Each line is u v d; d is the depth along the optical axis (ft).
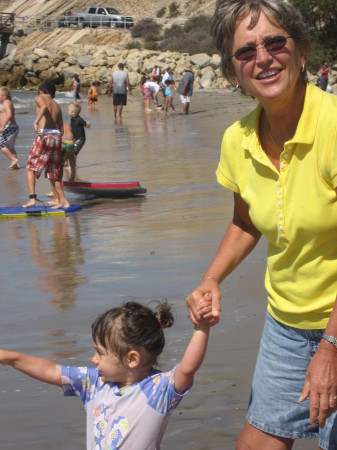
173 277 27.84
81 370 12.17
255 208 12.47
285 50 11.73
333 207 11.62
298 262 12.09
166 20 245.86
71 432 15.96
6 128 61.82
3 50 247.09
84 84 208.23
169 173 57.00
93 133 91.66
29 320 23.50
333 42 160.15
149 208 43.14
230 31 12.01
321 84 144.97
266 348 12.72
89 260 31.22
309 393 11.35
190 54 215.72
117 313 11.60
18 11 290.15
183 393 11.71
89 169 60.90
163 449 15.05
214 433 15.65
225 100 145.28
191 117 111.65
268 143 12.36
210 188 49.11
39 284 27.78
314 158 11.59
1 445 15.42
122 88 113.39
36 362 12.19
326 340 11.24
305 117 11.69
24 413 16.92
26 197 49.26
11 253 33.22
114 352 11.51
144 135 87.61
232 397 17.29
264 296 24.62
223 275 13.29
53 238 36.22
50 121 43.80
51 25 255.91
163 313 11.98
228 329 21.61
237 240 13.58
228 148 12.89
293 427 12.47
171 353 19.89
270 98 11.76
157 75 177.58
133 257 31.22
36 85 220.84
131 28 245.24
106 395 11.86
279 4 11.73
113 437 11.65
